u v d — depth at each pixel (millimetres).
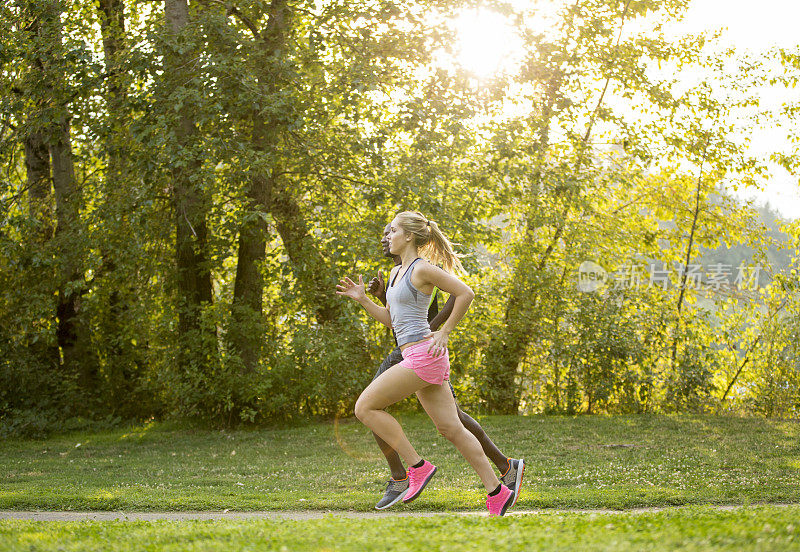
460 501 6949
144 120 12492
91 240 13594
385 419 5062
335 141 13852
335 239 13547
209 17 12766
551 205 15773
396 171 14023
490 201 15711
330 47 14633
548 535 3389
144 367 15820
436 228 5258
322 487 8617
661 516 4227
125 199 13078
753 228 16938
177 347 14438
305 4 13844
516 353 15883
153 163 12273
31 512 7074
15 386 14242
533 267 15812
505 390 15703
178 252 14609
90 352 15641
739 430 12734
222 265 14258
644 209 17688
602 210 17328
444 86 14156
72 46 12852
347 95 13289
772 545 3039
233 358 13719
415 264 5031
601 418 14227
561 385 15812
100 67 12656
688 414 14836
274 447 12234
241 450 12047
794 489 7988
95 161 14938
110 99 13375
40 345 15258
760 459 10094
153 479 9430
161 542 3762
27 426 13602
